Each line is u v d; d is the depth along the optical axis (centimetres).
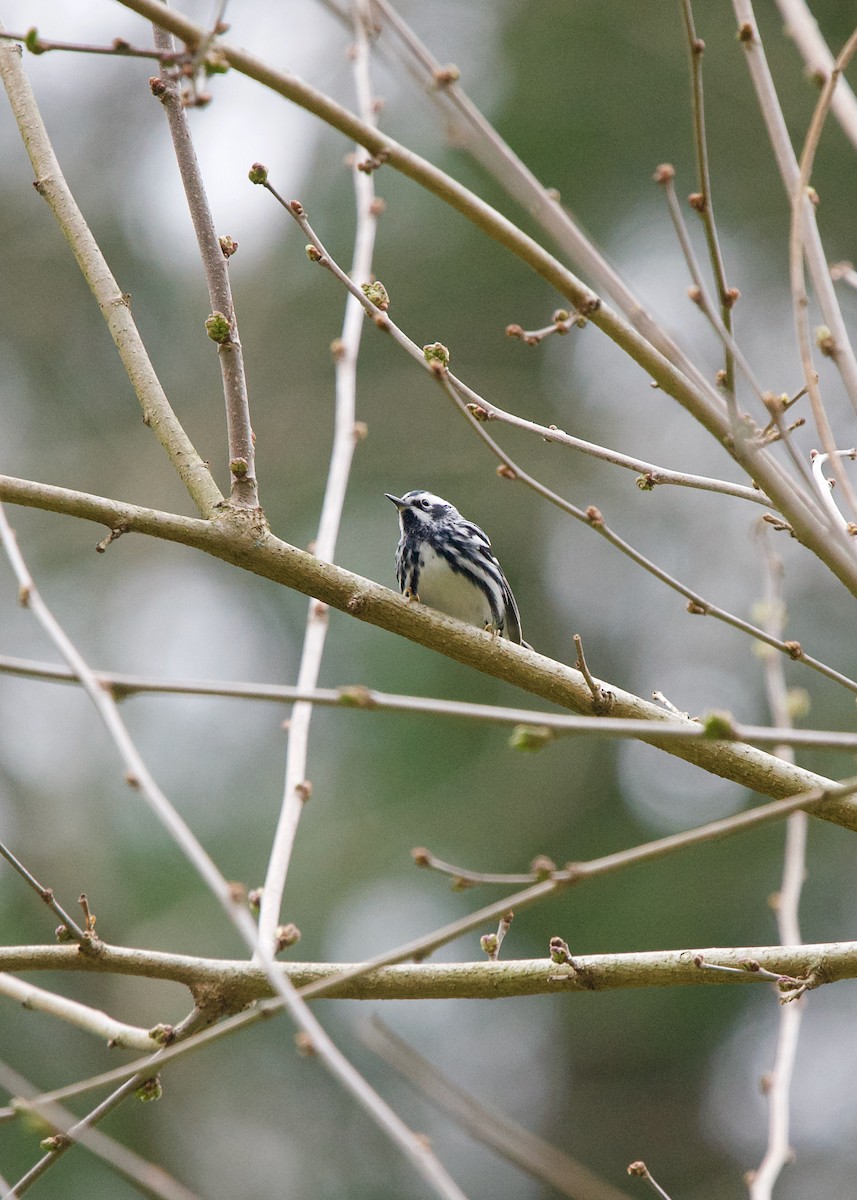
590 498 1672
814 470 514
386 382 1753
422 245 1706
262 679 1603
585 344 1742
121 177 1864
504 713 371
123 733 361
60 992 1384
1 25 625
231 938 1383
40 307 1838
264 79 423
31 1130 422
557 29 1650
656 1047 1512
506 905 369
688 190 1642
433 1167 312
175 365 1834
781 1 440
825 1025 1435
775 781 525
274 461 1758
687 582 1579
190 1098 1387
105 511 544
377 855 1443
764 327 1611
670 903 1416
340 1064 321
